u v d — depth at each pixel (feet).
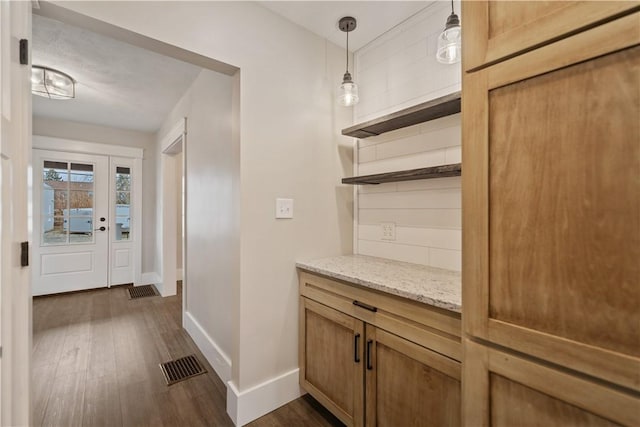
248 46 5.14
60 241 12.73
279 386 5.54
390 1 5.25
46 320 9.85
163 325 9.54
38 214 12.21
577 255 2.10
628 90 1.89
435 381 3.50
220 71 5.18
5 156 2.64
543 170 2.25
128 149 14.06
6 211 2.67
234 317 5.31
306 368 5.58
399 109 5.94
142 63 7.67
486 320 2.57
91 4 3.75
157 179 14.06
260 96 5.28
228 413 5.39
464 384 2.75
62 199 12.73
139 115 11.80
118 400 5.79
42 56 7.29
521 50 2.34
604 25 1.97
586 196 2.06
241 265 5.09
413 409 3.74
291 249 5.72
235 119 5.23
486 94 2.56
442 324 3.42
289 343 5.70
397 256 5.96
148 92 9.53
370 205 6.54
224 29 4.87
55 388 6.14
